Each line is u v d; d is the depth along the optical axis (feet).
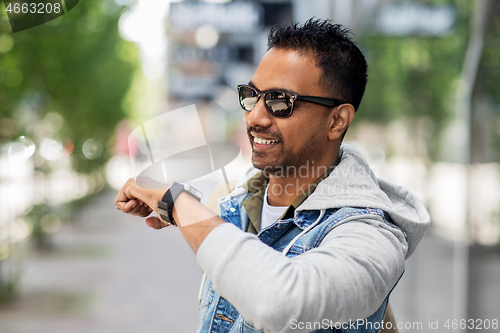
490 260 7.72
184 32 19.26
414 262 11.35
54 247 19.90
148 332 10.85
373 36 12.69
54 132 21.44
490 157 7.77
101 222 26.25
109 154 34.94
